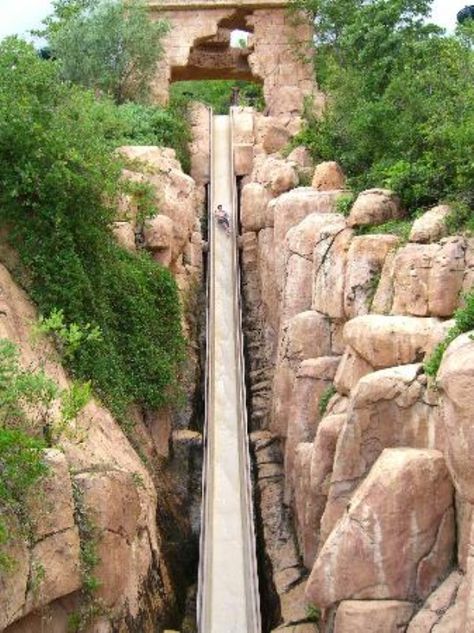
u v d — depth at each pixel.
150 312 20.58
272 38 38.91
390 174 19.70
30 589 11.17
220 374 24.16
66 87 19.19
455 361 11.25
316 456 15.46
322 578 12.78
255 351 26.12
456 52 23.28
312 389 18.34
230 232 30.88
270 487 20.16
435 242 16.19
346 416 14.34
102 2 33.97
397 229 17.91
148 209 23.38
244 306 28.16
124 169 24.92
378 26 28.50
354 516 12.63
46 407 13.37
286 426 19.91
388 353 14.84
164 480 19.47
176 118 34.94
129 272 20.11
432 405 13.15
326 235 19.19
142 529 15.30
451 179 18.38
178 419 22.23
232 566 17.08
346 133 27.20
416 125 21.30
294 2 38.41
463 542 12.05
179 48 38.50
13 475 11.17
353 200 21.64
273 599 17.05
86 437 13.82
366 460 13.86
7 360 12.97
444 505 12.41
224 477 20.02
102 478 13.20
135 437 18.02
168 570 17.17
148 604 14.85
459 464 11.09
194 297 26.98
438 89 22.91
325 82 33.53
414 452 12.63
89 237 17.41
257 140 35.53
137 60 34.34
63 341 16.16
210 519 18.08
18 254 16.44
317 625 15.16
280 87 38.62
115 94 34.28
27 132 16.06
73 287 16.52
